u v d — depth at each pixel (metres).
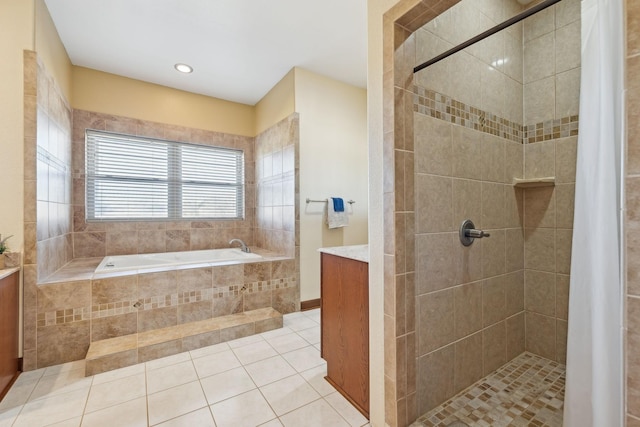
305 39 2.45
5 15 1.80
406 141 1.25
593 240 1.07
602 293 1.01
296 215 2.93
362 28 2.30
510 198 1.84
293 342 2.27
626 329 0.64
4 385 1.60
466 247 1.57
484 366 1.67
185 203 3.42
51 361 1.91
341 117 3.24
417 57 1.33
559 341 1.81
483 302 1.67
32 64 1.85
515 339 1.88
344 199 3.25
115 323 2.13
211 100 3.55
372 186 1.34
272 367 1.90
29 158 1.85
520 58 1.94
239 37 2.41
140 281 2.23
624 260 0.64
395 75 1.21
